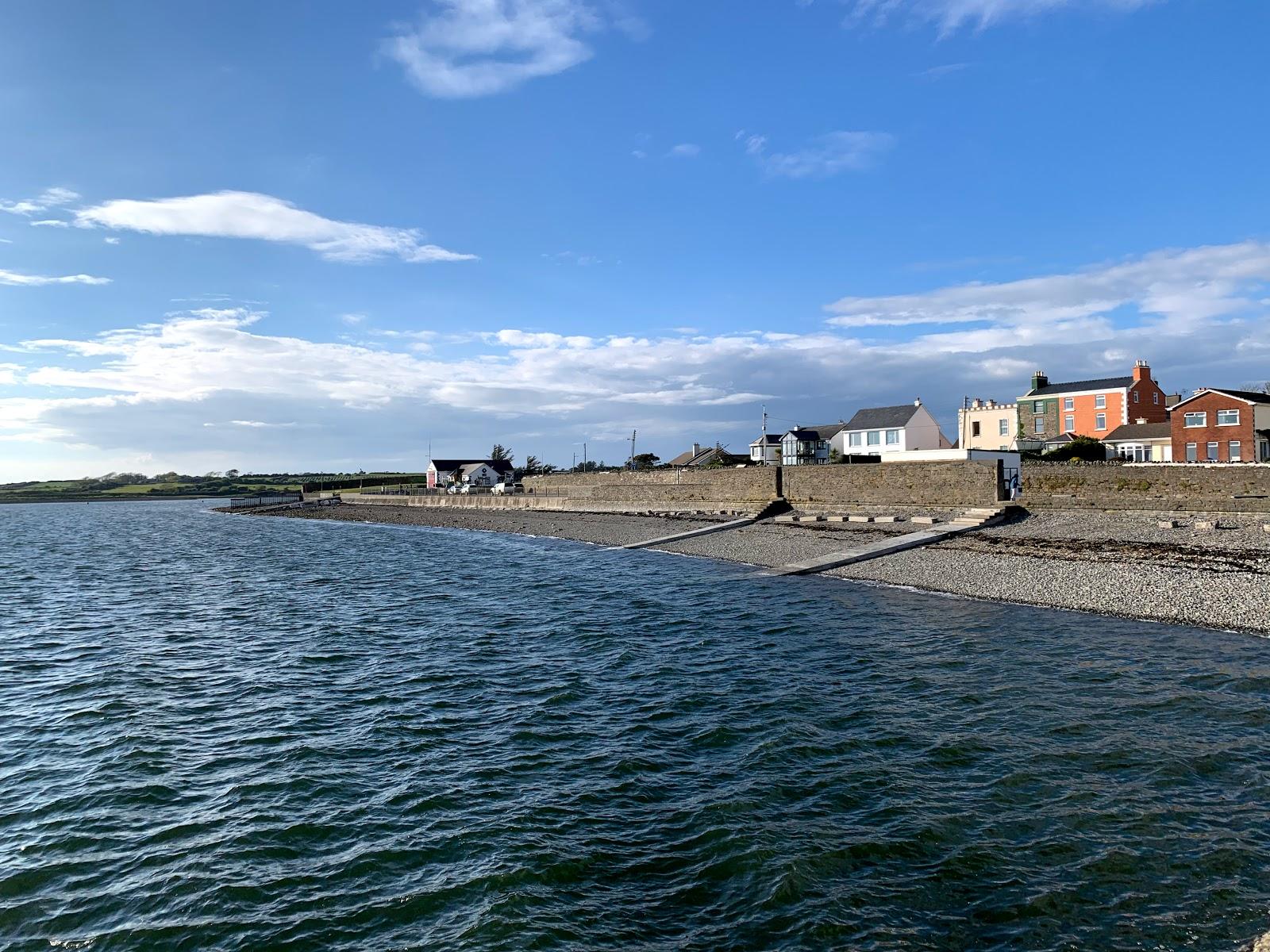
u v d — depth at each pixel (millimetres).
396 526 84062
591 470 133000
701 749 15000
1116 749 13938
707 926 9430
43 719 17562
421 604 31781
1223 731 14523
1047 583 28547
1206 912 9188
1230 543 30828
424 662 22016
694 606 29328
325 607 31516
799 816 12023
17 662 22750
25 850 11609
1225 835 10844
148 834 12070
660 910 9797
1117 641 21172
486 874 10656
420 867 10945
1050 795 12320
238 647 24297
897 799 12445
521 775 13992
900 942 8969
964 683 18172
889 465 50344
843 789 12906
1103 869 10195
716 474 63438
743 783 13328
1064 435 74812
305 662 22359
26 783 14023
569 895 10148
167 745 15812
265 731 16562
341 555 52906
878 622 25062
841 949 8891
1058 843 10898
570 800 12898
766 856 10883
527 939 9211
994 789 12641
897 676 19047
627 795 13062
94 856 11430
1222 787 12305
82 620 29578
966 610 26109
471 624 27406
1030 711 16109
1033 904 9547
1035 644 21266
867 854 10844
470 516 85812
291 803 13055
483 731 16312
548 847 11336
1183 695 16562
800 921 9422
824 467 54750
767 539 46000
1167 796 12094
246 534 78188
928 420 77250
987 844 10953
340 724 17016
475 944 9164
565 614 28656
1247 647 20000
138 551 59750
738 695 18203
